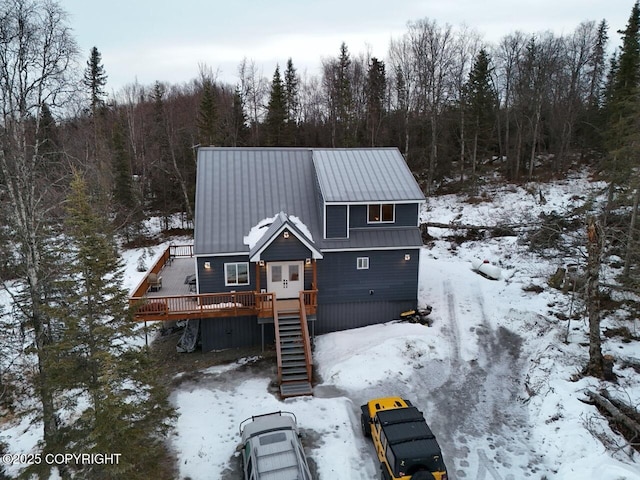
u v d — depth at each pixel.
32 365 22.55
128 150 51.56
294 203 25.56
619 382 17.66
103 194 33.19
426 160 50.88
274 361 22.30
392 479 13.21
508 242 33.53
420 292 27.91
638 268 22.84
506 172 48.44
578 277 25.19
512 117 53.56
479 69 45.94
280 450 13.94
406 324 24.22
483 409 17.94
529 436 16.31
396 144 56.09
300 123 65.88
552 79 54.25
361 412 17.55
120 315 13.10
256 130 55.56
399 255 24.72
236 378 20.81
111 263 13.12
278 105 50.34
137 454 12.50
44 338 15.76
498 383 19.58
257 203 25.25
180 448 16.09
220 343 23.78
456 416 17.55
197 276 23.33
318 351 22.89
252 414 17.91
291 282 24.00
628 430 15.30
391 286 25.00
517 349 21.95
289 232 22.45
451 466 14.89
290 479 12.89
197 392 19.67
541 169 48.31
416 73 52.84
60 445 12.23
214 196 25.22
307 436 16.48
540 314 24.12
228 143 52.09
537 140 51.25
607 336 21.27
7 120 14.93
